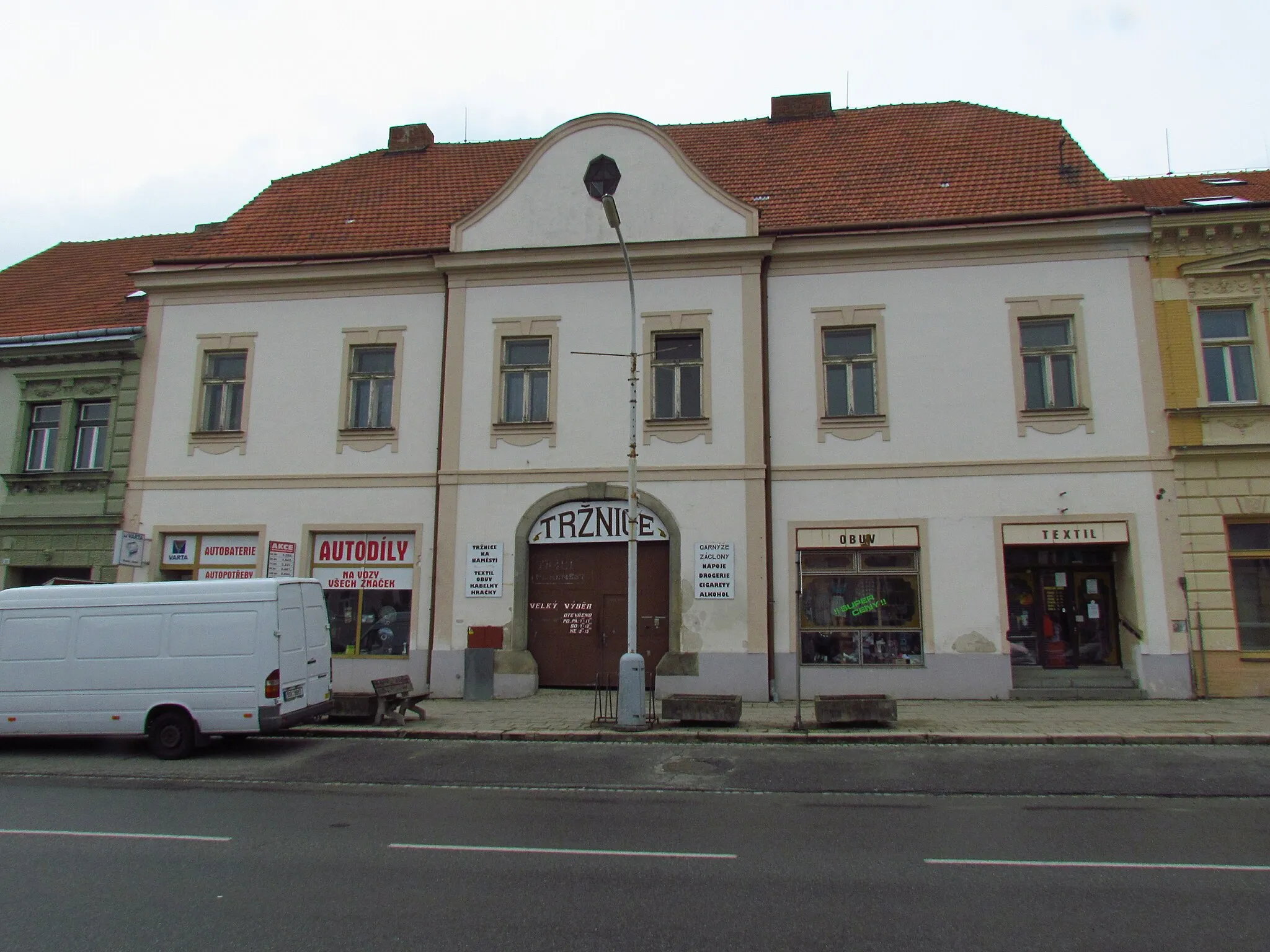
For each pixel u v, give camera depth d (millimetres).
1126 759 9953
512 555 15414
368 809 7898
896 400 15156
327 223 18734
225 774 9664
